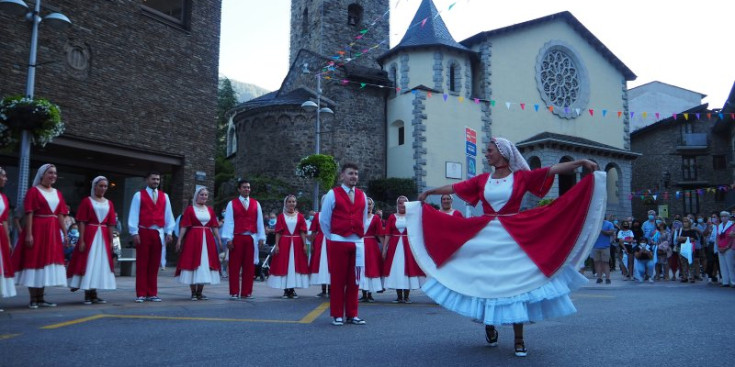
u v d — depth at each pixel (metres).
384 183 29.61
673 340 5.65
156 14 18.86
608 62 38.78
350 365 4.36
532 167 33.44
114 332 5.79
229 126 48.09
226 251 15.09
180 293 10.64
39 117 10.95
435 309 8.73
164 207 9.11
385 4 39.50
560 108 35.47
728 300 10.23
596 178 4.70
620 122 38.69
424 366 4.35
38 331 5.77
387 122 32.16
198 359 4.52
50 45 15.84
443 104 30.97
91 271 8.02
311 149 29.17
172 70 19.16
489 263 4.83
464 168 31.25
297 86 35.00
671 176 42.06
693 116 40.88
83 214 8.06
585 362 4.54
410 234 5.29
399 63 31.98
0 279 6.75
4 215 6.93
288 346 5.15
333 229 6.77
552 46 35.75
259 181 27.58
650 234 17.91
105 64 17.19
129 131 17.69
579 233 4.67
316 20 38.12
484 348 5.15
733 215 14.09
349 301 6.78
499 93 33.16
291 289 10.66
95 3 17.00
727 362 4.57
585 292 12.33
